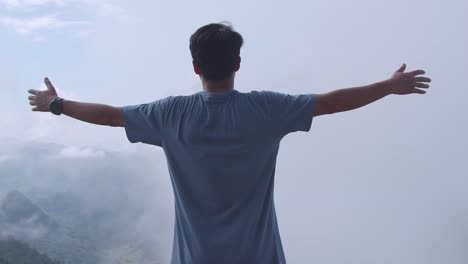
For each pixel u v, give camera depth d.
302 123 2.69
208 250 2.74
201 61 2.65
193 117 2.68
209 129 2.66
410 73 2.81
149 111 2.81
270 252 2.89
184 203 2.81
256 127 2.63
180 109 2.74
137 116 2.83
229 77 2.74
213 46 2.61
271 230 2.95
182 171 2.81
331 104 2.70
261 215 2.88
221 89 2.76
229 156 2.66
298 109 2.65
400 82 2.77
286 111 2.64
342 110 2.74
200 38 2.65
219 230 2.77
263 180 2.83
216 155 2.66
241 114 2.62
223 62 2.63
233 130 2.62
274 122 2.65
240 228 2.76
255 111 2.62
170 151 2.81
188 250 2.79
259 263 2.80
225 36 2.64
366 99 2.76
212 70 2.66
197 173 2.73
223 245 2.73
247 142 2.64
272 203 3.02
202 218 2.80
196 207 2.81
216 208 2.78
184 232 2.84
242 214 2.78
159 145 2.90
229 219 2.79
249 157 2.69
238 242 2.75
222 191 2.74
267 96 2.69
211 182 2.71
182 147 2.72
